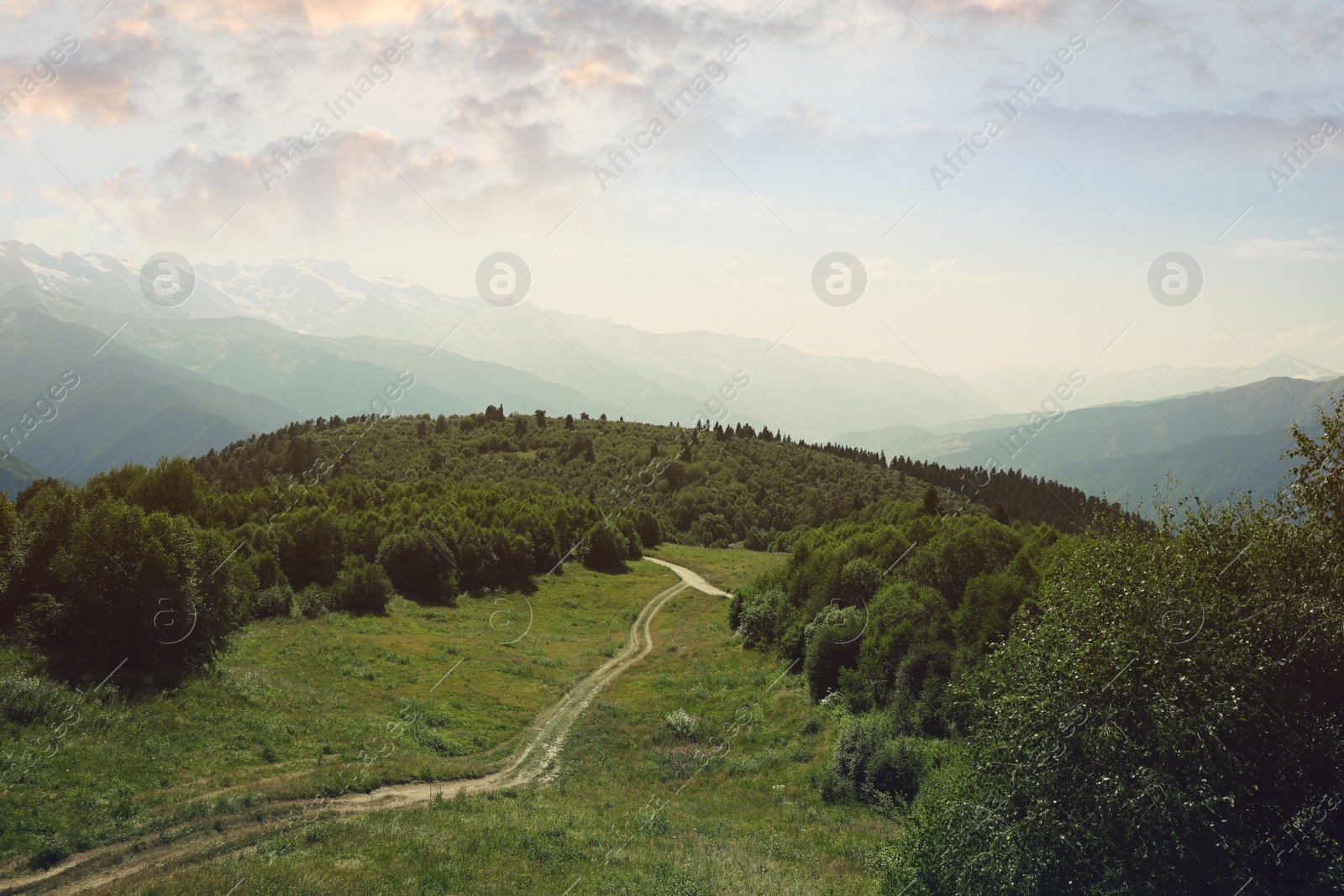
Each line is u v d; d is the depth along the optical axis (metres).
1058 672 16.52
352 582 54.59
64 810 18.80
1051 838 15.23
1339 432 18.23
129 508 32.31
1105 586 17.33
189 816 19.92
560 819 23.23
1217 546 18.44
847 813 26.66
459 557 69.56
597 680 47.09
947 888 16.05
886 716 31.31
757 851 21.84
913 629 35.56
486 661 47.16
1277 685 16.45
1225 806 15.13
